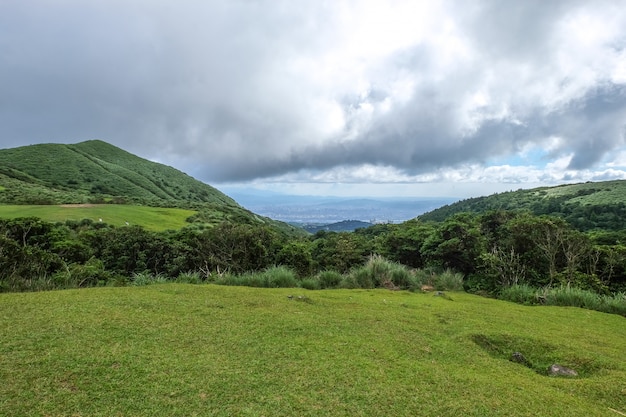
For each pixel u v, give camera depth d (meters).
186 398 3.48
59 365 3.97
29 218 20.70
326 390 3.82
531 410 3.75
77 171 97.38
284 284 11.98
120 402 3.35
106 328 5.21
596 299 10.73
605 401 4.19
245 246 19.61
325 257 24.08
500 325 7.07
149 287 8.83
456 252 16.31
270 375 4.08
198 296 7.84
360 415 3.39
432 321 7.09
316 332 5.76
